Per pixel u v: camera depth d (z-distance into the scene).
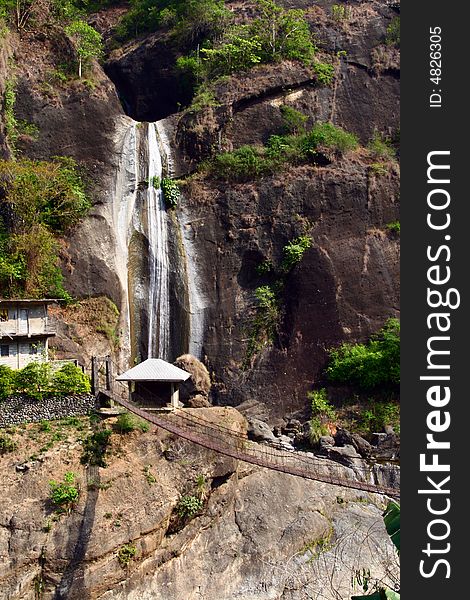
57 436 27.28
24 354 30.38
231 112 47.53
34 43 46.38
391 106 51.09
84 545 24.53
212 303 42.72
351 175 45.34
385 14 54.53
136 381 30.50
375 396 40.09
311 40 52.72
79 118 44.50
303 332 42.09
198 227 44.25
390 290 43.66
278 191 44.50
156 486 27.16
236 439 31.62
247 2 56.69
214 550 28.62
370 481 35.09
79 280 39.28
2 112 41.53
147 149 46.09
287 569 28.83
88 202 42.06
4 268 34.62
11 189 36.91
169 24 56.59
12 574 23.36
